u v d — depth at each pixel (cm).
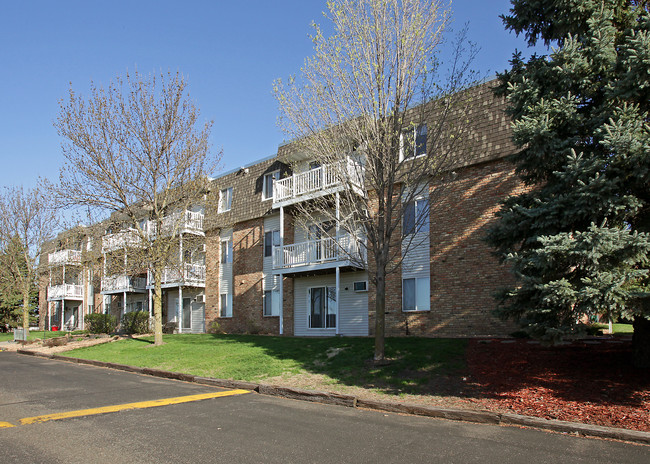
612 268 703
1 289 3512
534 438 623
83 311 3869
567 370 931
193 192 1864
